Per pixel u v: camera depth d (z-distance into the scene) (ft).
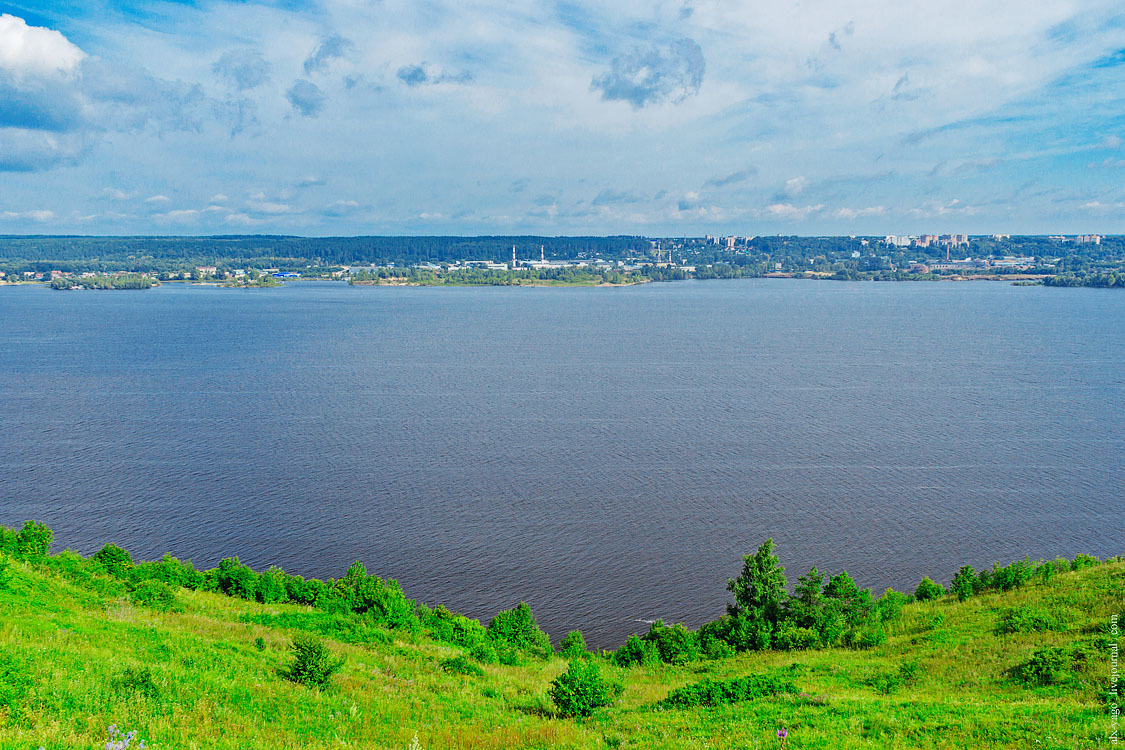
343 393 598.75
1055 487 348.59
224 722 76.13
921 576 259.60
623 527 302.04
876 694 119.65
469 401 564.71
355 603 169.37
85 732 65.87
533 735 89.81
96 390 602.44
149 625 112.37
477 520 308.81
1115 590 159.22
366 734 82.23
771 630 177.06
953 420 487.20
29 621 97.45
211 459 396.78
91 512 312.91
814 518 312.09
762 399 565.12
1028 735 82.89
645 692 132.26
